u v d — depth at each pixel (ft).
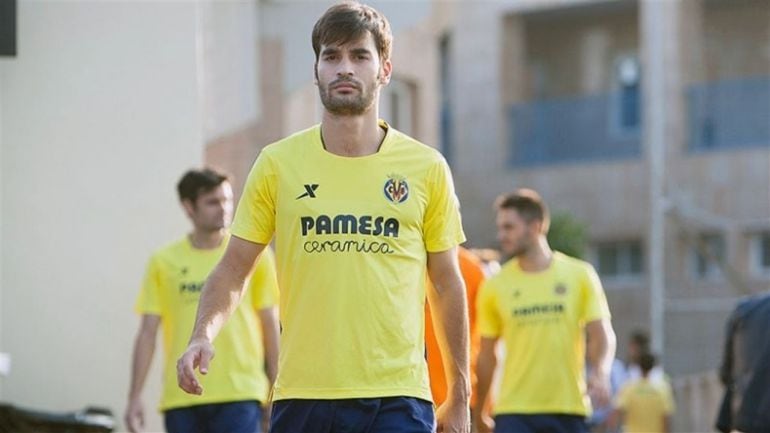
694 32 306.76
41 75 107.86
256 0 139.54
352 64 55.26
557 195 319.06
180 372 55.26
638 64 323.98
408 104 208.03
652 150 302.25
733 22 314.14
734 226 300.81
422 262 56.59
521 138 325.42
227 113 137.59
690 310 301.22
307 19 141.59
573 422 96.37
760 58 312.09
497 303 97.60
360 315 55.26
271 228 57.00
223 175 88.43
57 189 107.55
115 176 108.58
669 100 305.73
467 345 57.93
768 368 80.53
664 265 304.50
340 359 55.16
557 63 332.39
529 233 97.30
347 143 56.03
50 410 106.22
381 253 55.62
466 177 326.44
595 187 315.99
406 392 55.26
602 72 328.08
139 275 108.47
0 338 106.11
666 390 171.32
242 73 138.62
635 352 174.19
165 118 109.70
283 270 56.29
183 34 110.22
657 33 304.50
